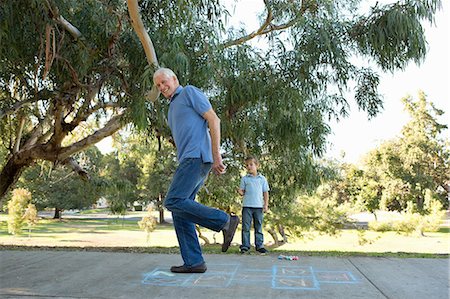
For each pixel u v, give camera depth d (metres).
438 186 30.88
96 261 4.52
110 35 6.21
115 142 12.36
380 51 6.71
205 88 7.06
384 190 29.58
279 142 7.86
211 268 4.11
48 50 5.28
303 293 3.17
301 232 12.44
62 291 3.22
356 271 3.98
